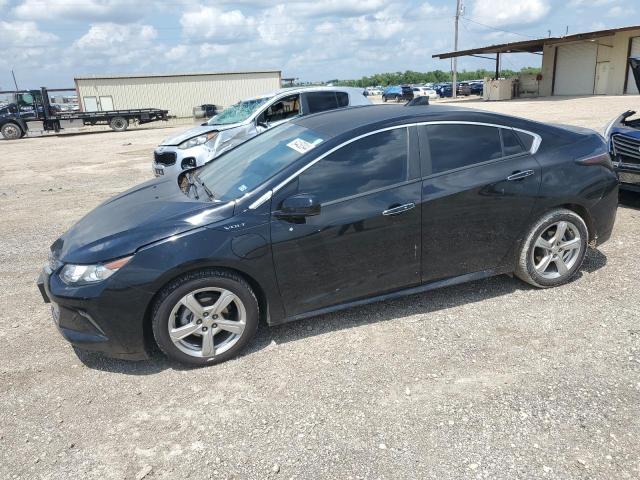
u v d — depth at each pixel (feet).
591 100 91.15
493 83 121.80
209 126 31.40
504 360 10.76
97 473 8.27
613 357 10.66
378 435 8.80
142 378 10.80
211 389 10.32
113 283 10.11
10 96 92.58
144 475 8.16
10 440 9.10
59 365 11.44
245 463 8.35
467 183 12.25
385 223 11.65
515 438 8.57
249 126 30.17
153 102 139.95
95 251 10.41
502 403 9.43
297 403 9.74
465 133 12.57
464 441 8.57
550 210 13.26
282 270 11.14
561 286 14.02
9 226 24.16
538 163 12.98
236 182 12.01
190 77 142.41
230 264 10.60
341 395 9.91
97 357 11.69
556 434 8.62
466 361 10.79
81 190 33.14
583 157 13.52
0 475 8.30
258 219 10.82
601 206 13.87
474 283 14.52
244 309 11.12
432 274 12.58
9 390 10.57
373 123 12.00
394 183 11.80
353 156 11.64
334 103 32.58
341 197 11.41
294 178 11.19
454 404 9.48
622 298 13.14
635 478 7.64
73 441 9.02
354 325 12.53
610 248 16.61
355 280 11.87
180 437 9.01
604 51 107.96
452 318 12.61
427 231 12.10
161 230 10.53
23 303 14.88
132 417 9.58
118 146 65.41
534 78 122.83
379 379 10.34
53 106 98.84
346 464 8.20
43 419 9.62
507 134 12.98
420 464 8.13
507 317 12.52
